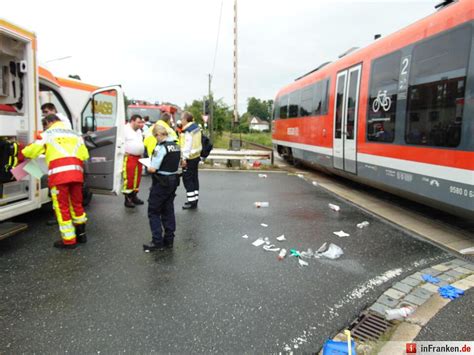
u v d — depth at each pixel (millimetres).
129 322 3236
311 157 11992
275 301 3646
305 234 5777
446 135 5523
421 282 4070
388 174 7219
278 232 5879
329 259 4750
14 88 5258
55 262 4562
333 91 10023
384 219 6703
